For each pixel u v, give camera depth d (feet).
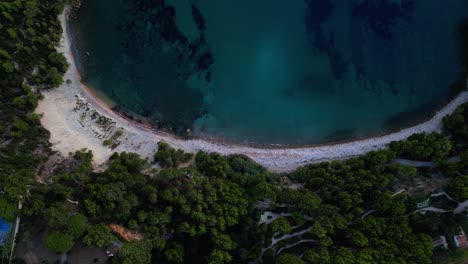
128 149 284.00
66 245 216.54
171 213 252.21
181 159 282.36
